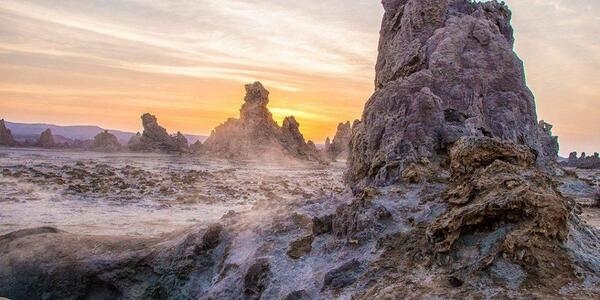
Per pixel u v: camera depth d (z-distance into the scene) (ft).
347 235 49.90
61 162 224.94
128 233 84.48
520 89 90.74
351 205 53.06
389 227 47.21
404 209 49.49
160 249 64.39
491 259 35.12
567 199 47.50
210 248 62.13
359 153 80.89
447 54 87.04
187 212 108.58
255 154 315.78
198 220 98.53
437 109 73.26
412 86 81.05
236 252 58.85
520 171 42.19
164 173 194.59
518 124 88.79
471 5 106.11
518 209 37.37
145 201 122.52
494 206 37.93
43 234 73.61
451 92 83.15
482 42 91.15
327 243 51.16
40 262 66.23
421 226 45.06
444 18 96.07
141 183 159.02
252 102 337.93
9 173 162.30
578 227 41.39
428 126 71.97
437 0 95.81
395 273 39.86
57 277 64.49
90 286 64.28
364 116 84.17
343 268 43.73
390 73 97.40
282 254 53.26
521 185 38.70
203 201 125.90
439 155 70.69
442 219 40.86
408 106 75.51
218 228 63.16
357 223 49.29
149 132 352.90
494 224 38.40
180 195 134.62
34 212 101.65
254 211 70.13
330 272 43.93
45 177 158.92
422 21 95.45
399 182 60.23
